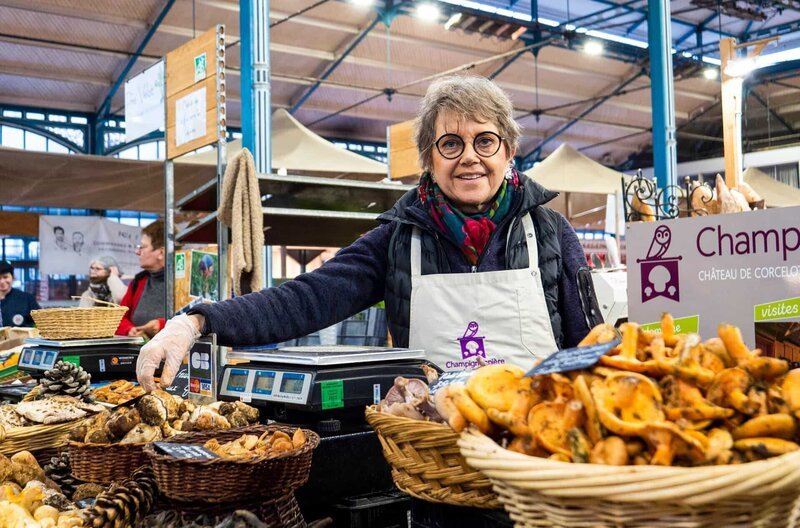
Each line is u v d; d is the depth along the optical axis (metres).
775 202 10.23
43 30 10.86
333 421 1.79
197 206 3.95
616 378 0.91
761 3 13.19
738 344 0.96
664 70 7.19
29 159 6.26
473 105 1.85
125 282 8.35
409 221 1.99
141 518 1.42
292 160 7.54
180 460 1.34
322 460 1.69
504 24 12.41
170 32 11.27
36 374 3.18
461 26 12.36
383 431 1.26
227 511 1.37
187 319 1.77
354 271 2.05
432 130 1.92
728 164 4.61
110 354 3.21
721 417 0.89
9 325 6.09
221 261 3.32
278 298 1.92
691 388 0.91
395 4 11.76
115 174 6.59
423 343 1.98
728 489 0.79
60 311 3.20
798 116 15.77
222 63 3.42
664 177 7.16
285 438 1.49
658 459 0.85
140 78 4.12
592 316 1.97
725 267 1.40
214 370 2.01
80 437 1.71
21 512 1.37
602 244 7.69
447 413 1.07
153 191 6.78
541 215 2.03
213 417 1.67
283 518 1.42
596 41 12.55
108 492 1.43
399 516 1.75
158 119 3.98
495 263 1.97
